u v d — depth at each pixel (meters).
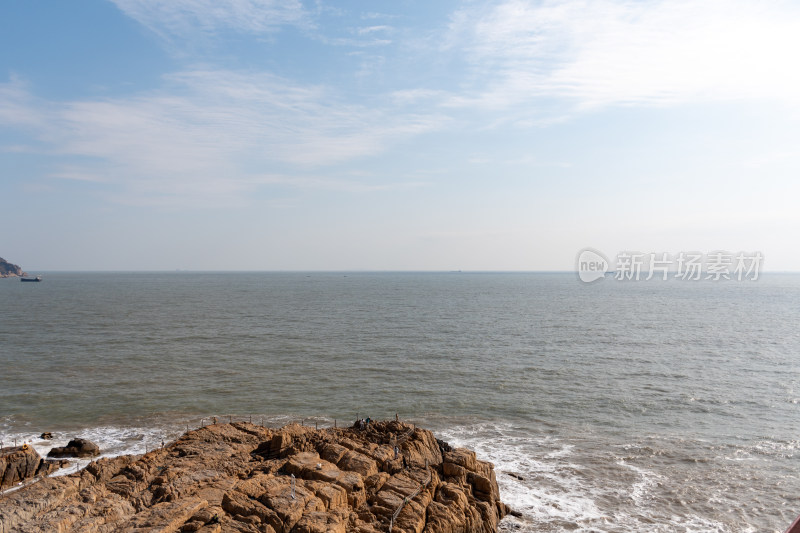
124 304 170.38
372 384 63.66
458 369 72.12
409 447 35.25
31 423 48.69
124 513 25.00
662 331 110.81
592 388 62.78
